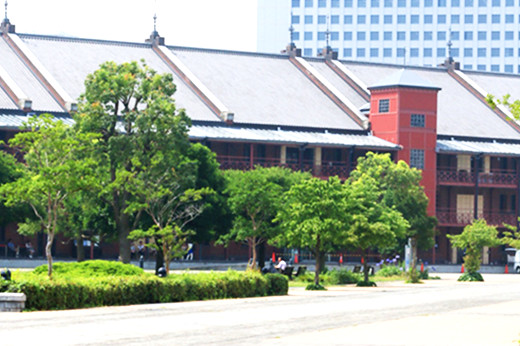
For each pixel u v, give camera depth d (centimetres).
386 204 8381
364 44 19588
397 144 9925
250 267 6612
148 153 5750
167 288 4131
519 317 3416
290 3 19750
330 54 11369
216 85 9925
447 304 4178
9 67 8975
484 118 11175
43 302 3506
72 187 4216
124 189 5488
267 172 7244
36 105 8494
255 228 6347
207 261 8638
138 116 5662
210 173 6391
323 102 10369
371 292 5347
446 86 11669
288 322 3134
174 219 5862
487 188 10894
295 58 10988
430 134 10119
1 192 4231
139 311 3528
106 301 3806
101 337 2578
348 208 5856
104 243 8600
